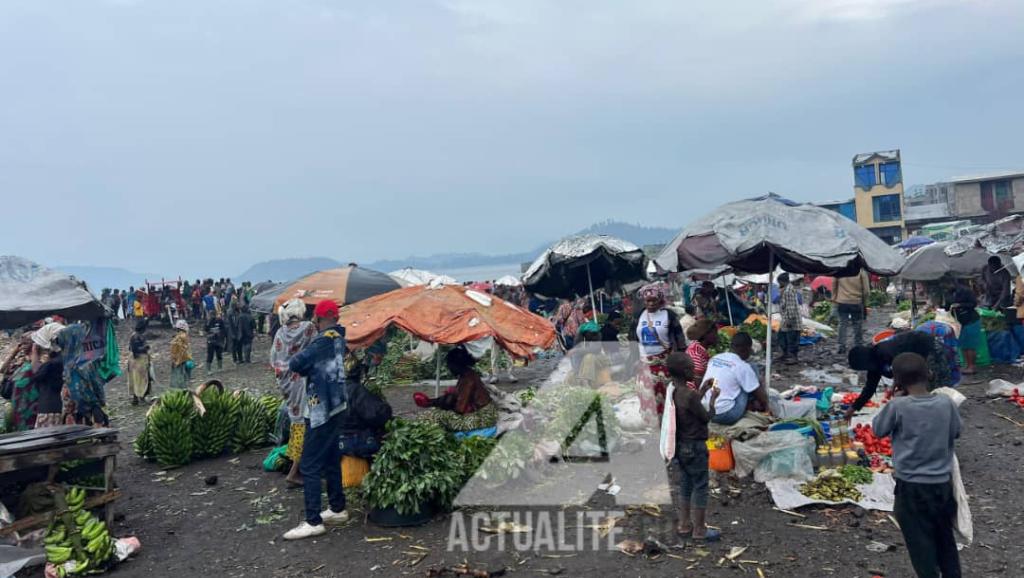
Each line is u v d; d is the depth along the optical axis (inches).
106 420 333.4
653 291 377.1
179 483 331.3
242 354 970.7
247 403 400.8
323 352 252.5
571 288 657.6
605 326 485.4
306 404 253.3
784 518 247.1
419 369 629.3
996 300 576.7
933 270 617.0
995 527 232.8
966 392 426.9
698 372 331.9
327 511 264.7
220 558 238.1
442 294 302.2
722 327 623.2
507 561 221.1
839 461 282.5
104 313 356.8
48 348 322.3
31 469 263.9
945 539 175.5
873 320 893.2
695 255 403.9
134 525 274.5
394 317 281.3
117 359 364.2
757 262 403.5
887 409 180.4
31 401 324.5
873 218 2287.2
